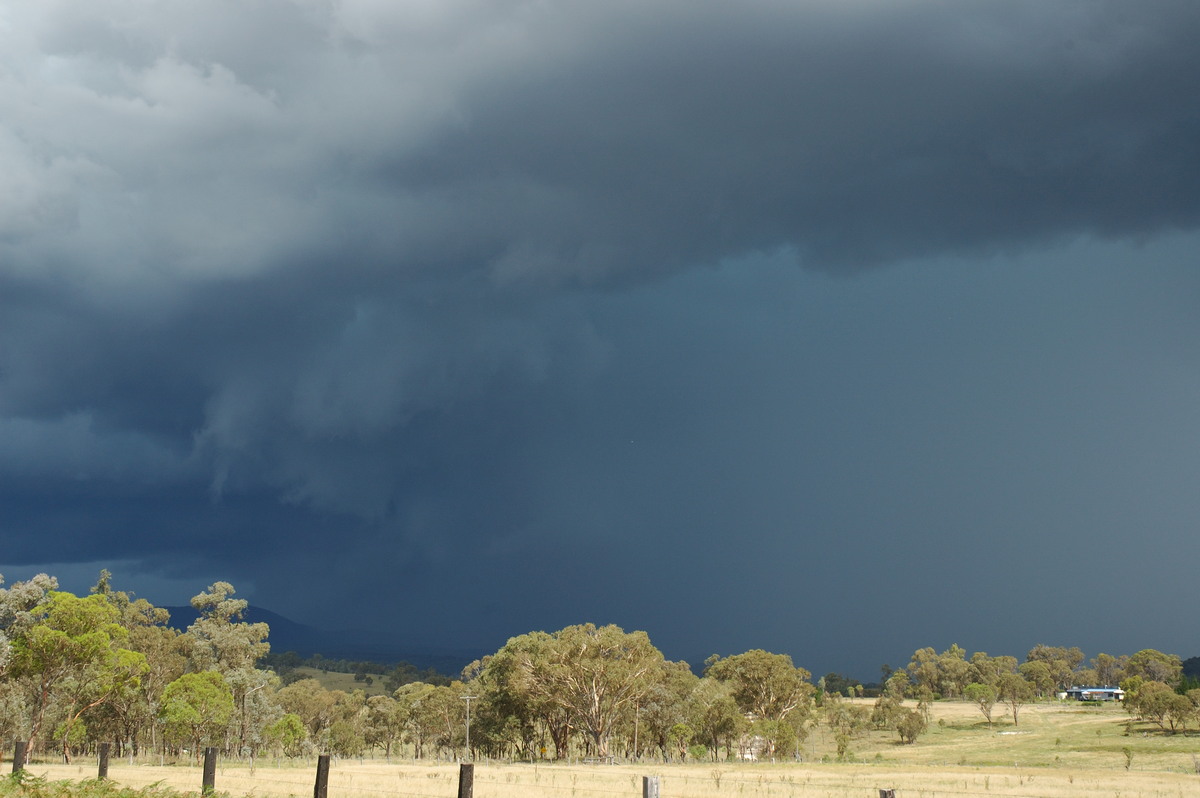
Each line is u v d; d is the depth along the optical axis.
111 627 90.62
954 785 48.78
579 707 104.31
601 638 104.75
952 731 164.75
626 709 112.31
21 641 79.75
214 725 109.06
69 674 86.94
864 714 181.88
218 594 138.75
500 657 117.75
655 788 16.52
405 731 154.25
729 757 112.62
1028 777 57.50
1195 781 53.69
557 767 76.75
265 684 134.38
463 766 16.66
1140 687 138.75
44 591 86.19
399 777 49.97
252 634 139.62
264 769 64.06
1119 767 82.44
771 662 132.12
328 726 163.50
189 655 134.12
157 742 114.94
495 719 120.75
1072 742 126.69
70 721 87.00
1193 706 127.38
